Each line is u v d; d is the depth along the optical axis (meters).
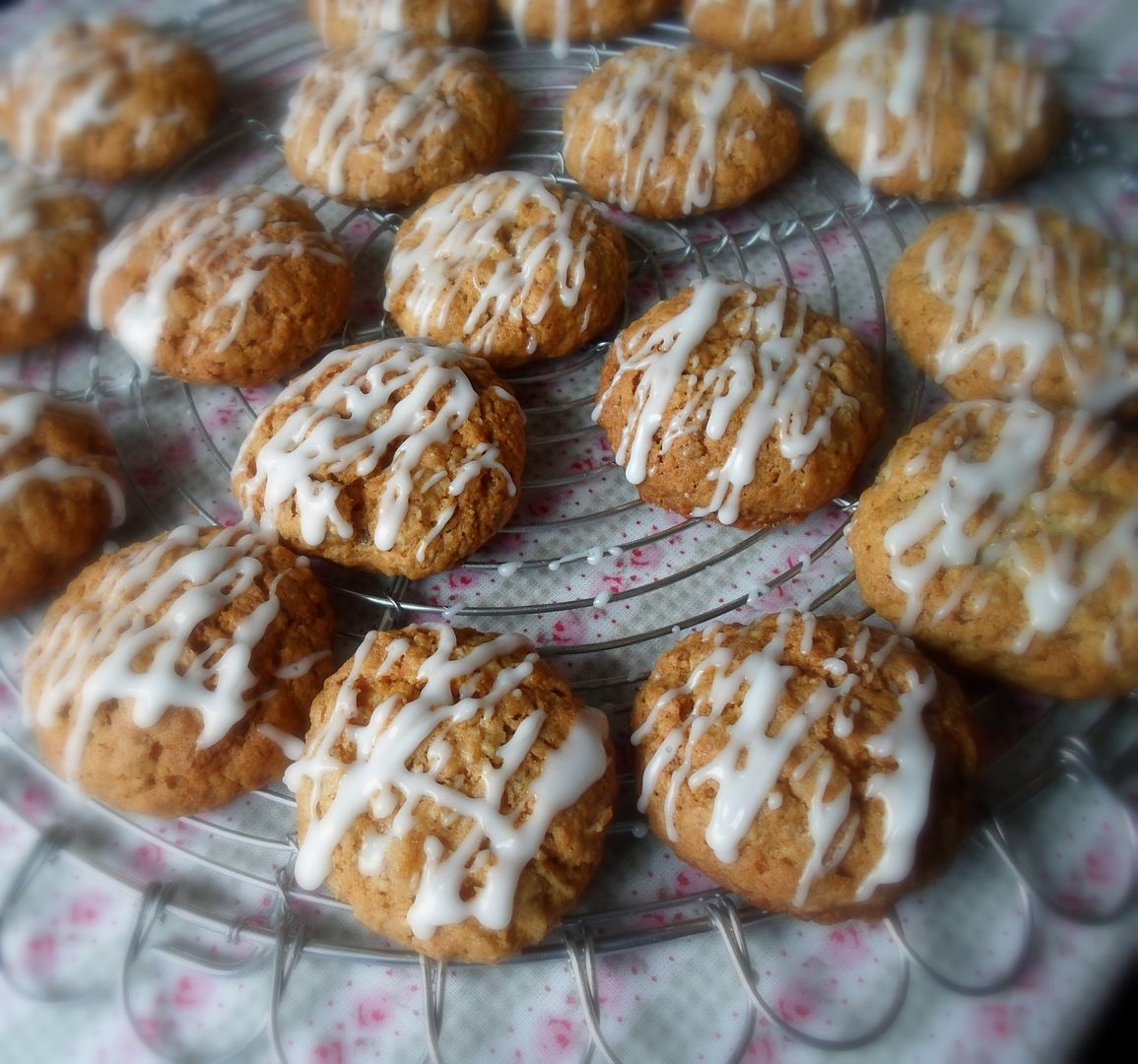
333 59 0.27
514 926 0.16
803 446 0.20
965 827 0.17
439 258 0.23
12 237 0.24
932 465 0.19
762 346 0.21
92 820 0.20
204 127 0.27
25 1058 0.18
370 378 0.21
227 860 0.19
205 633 0.19
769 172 0.25
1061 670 0.18
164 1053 0.17
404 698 0.18
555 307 0.23
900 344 0.24
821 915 0.17
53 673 0.19
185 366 0.23
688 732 0.17
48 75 0.26
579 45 0.30
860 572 0.20
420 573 0.20
